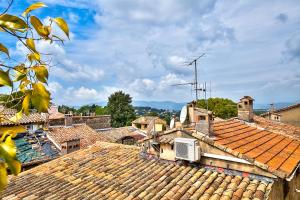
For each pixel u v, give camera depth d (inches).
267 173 291.4
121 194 313.4
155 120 429.4
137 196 300.0
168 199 283.3
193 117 393.1
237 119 542.9
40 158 709.3
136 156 436.1
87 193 328.2
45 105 56.4
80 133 1113.4
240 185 290.5
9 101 55.1
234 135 413.7
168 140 378.3
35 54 57.1
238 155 311.9
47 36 54.4
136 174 365.1
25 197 335.3
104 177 369.7
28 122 866.1
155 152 398.9
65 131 1069.8
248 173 305.0
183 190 297.6
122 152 475.8
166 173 350.6
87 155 484.7
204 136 345.7
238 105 548.7
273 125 632.4
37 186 367.9
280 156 353.4
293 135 506.0
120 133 1513.3
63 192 339.6
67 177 388.2
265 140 427.5
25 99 55.1
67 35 55.8
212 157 334.0
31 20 52.9
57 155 769.6
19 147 753.0
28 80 56.4
